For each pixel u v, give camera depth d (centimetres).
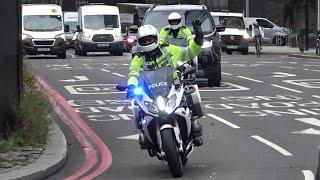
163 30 2375
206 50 3831
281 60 6650
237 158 2048
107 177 1844
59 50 7156
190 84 1884
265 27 10412
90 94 3709
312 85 4088
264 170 1870
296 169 1875
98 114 2995
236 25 8194
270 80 4406
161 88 1777
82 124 2736
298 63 6125
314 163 1947
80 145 2312
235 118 2828
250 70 5253
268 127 2600
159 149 1809
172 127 1745
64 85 4175
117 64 6109
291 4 10894
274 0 12294
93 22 8050
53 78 4634
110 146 2298
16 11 2122
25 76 2555
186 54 1872
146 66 1842
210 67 3900
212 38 3928
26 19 7244
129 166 1991
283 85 4094
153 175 1858
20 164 1861
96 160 2078
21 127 2148
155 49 1831
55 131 2395
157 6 4156
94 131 2581
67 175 1872
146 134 1794
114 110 3112
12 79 2125
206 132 2502
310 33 9000
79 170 1934
